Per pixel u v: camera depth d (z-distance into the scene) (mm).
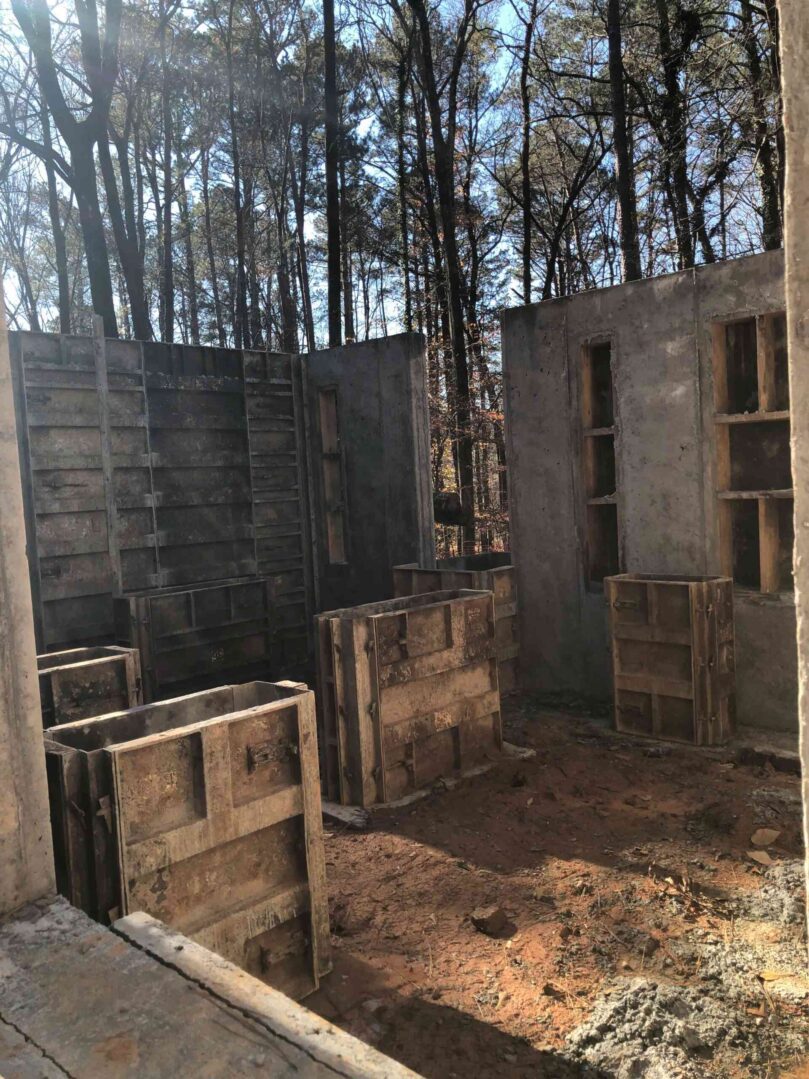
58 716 5188
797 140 1260
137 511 8391
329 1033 1616
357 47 21594
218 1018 1673
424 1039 3125
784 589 6625
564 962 3592
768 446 6602
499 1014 3258
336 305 14938
